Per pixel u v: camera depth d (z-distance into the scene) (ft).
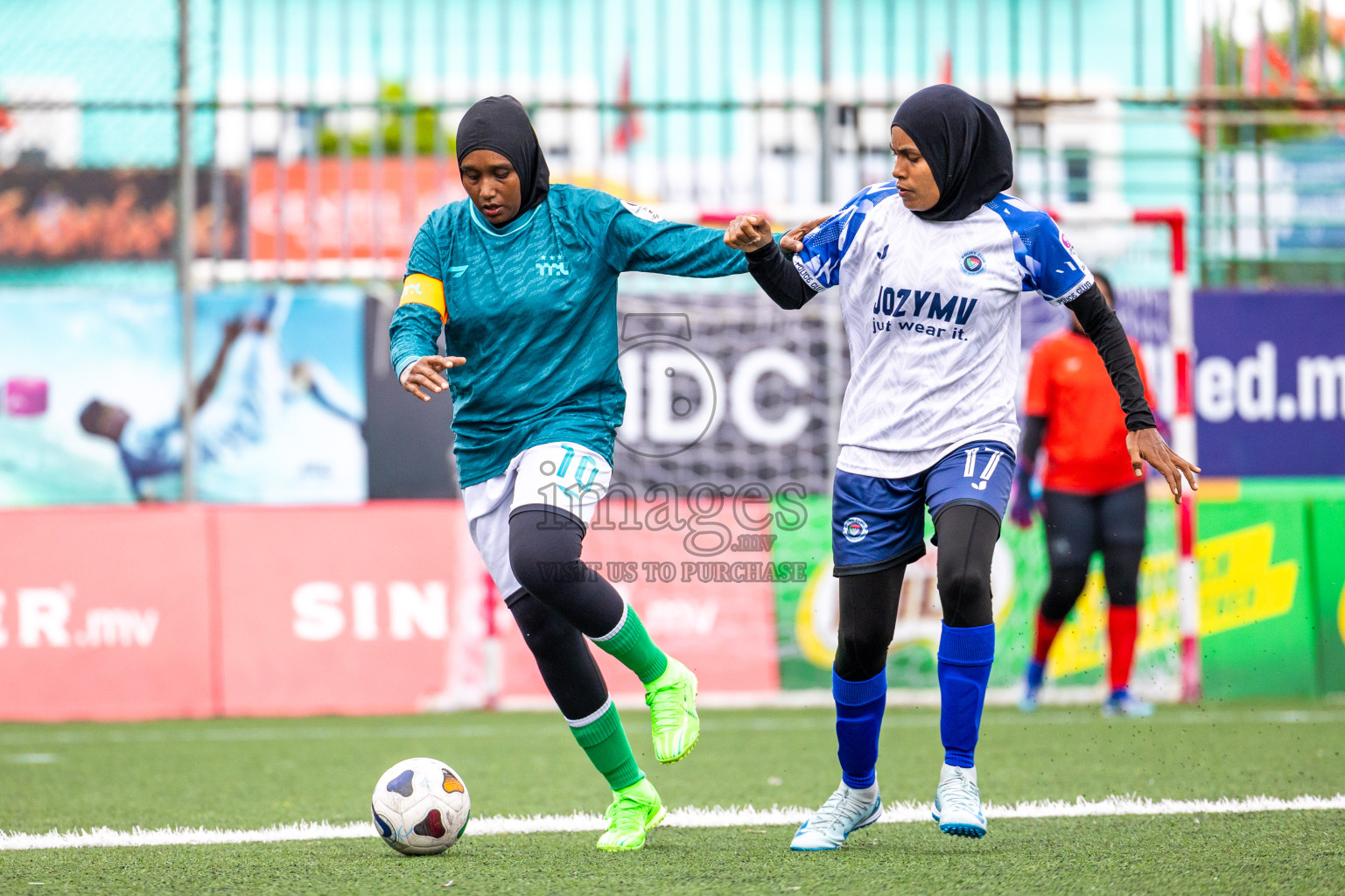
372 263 100.73
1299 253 111.14
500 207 40.22
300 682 90.79
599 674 42.01
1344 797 51.70
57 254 105.81
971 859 39.24
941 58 155.74
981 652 39.09
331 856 41.75
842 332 99.55
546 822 48.60
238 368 98.43
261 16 152.97
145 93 102.73
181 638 90.38
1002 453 39.75
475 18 106.52
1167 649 93.81
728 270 40.57
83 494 97.71
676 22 162.61
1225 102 104.37
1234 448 103.50
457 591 92.84
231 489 98.07
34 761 67.77
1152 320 103.04
